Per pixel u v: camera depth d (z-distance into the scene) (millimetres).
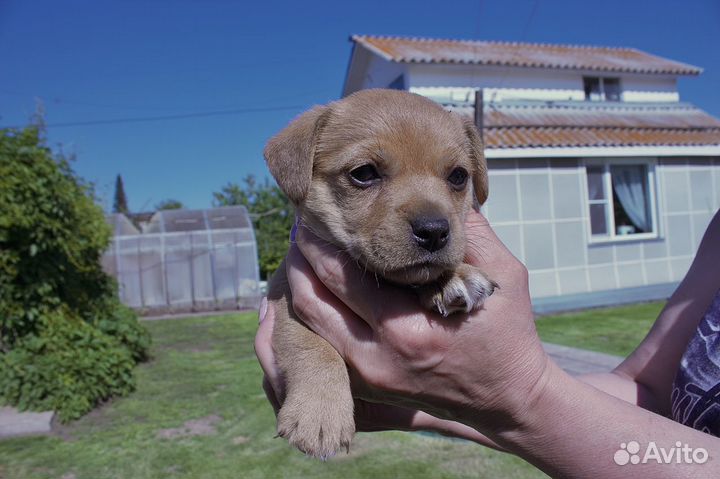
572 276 13758
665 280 14539
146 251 18672
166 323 15562
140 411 7039
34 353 7543
